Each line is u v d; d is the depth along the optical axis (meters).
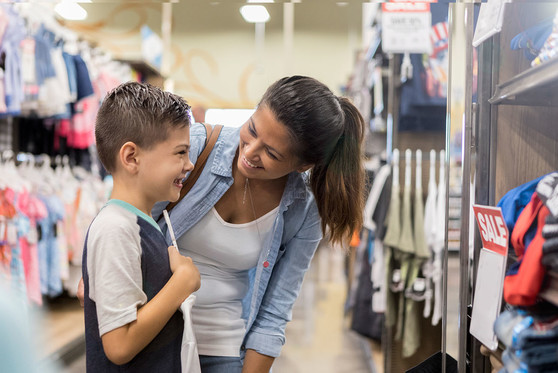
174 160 1.05
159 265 1.01
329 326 4.34
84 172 4.32
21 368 0.39
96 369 0.97
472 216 1.01
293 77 1.17
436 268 2.76
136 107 1.02
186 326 1.02
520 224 0.87
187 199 1.27
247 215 1.32
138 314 0.94
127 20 5.95
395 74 2.90
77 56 3.89
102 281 0.93
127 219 0.99
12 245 3.21
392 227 2.80
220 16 7.38
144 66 5.33
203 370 1.33
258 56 7.66
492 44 1.03
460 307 1.01
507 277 0.86
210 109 7.66
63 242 3.83
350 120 1.25
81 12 2.99
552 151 1.06
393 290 2.82
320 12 7.50
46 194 3.75
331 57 7.96
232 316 1.38
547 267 0.77
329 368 3.29
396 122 2.91
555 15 0.97
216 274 1.36
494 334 0.86
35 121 4.12
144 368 0.99
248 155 1.15
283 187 1.34
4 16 3.01
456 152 2.40
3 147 3.81
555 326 0.77
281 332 1.37
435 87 2.82
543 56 0.93
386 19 2.62
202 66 7.59
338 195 1.28
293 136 1.11
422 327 2.78
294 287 1.41
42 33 3.49
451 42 1.05
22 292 3.22
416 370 1.05
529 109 1.05
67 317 4.06
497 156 1.04
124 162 1.01
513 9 1.02
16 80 3.11
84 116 4.19
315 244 1.42
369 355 3.39
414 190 2.88
